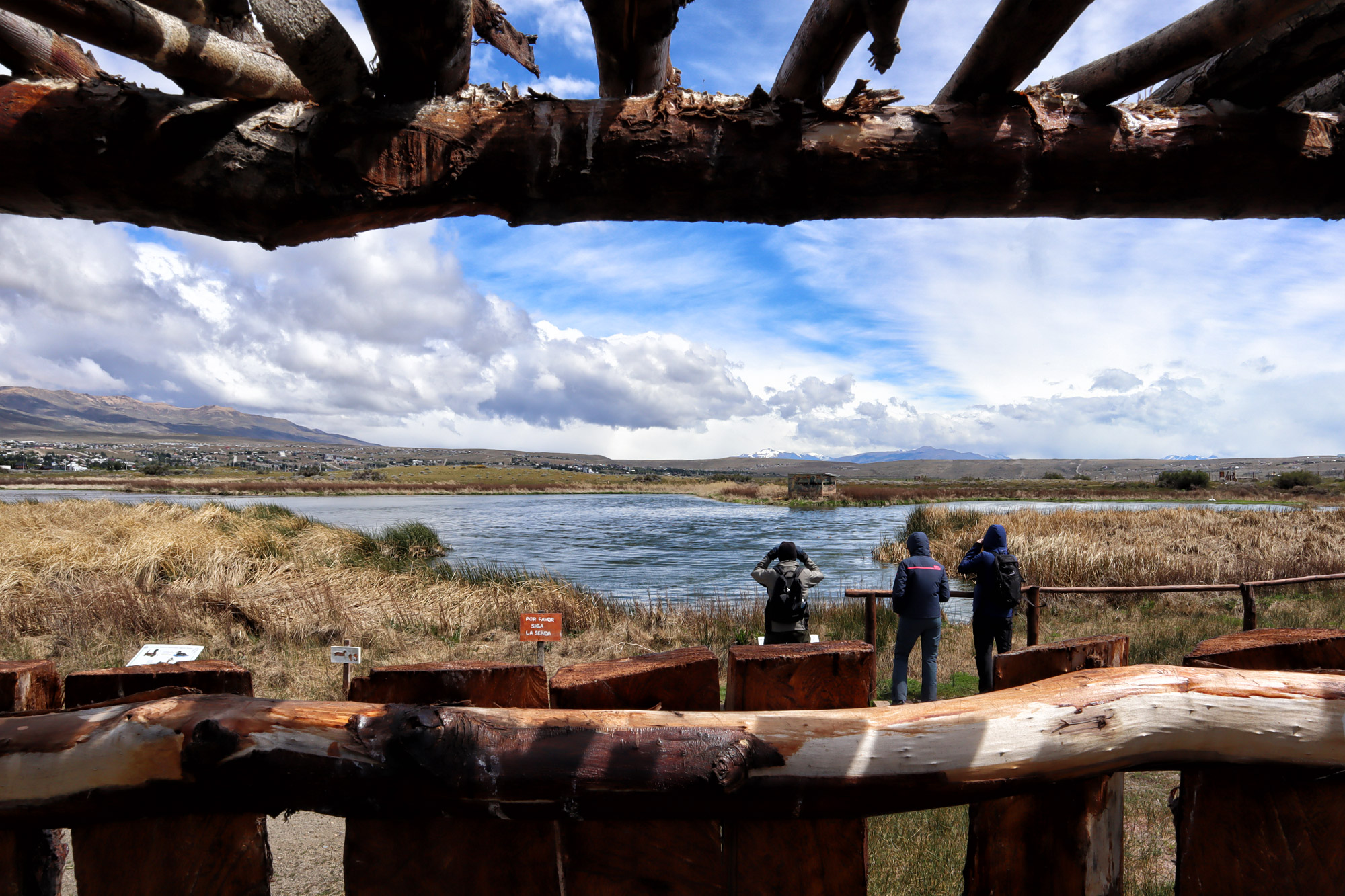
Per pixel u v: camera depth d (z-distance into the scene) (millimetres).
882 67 1266
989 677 6020
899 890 3043
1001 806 1264
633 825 1075
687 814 1026
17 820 1013
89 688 1172
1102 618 10414
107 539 13312
